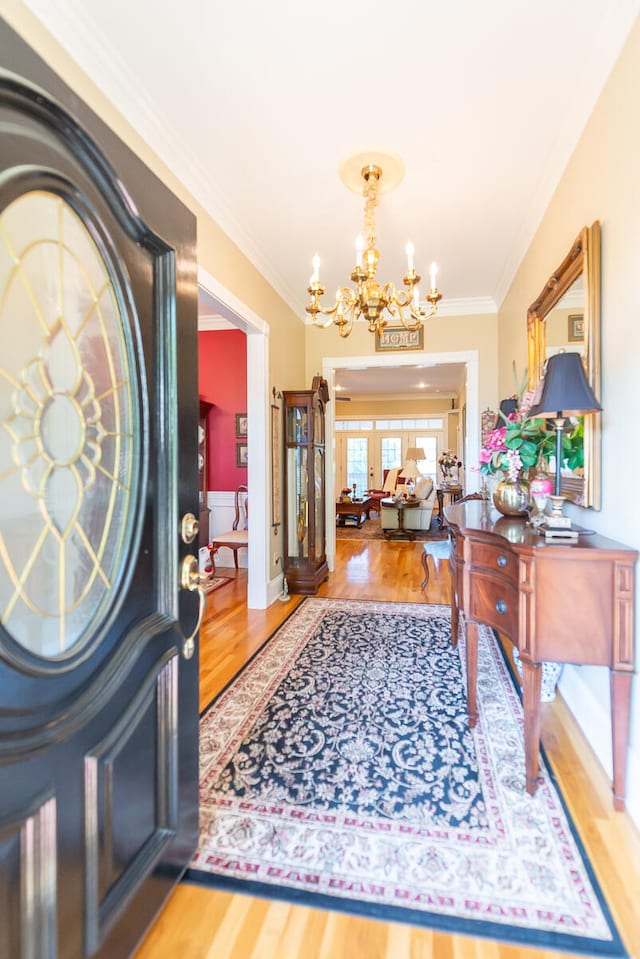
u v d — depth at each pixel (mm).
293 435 4113
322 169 2383
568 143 2119
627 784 1499
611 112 1683
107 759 931
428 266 3611
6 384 769
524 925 1122
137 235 1061
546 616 1521
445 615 3482
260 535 3658
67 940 816
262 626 3260
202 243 2564
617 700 1477
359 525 8164
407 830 1424
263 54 1692
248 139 2154
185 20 1549
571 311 2109
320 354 4848
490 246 3277
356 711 2123
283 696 2262
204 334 5238
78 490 918
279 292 3967
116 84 1780
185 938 1097
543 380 1821
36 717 767
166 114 1992
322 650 2830
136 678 1038
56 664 818
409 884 1239
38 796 761
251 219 2883
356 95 1894
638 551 1472
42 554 829
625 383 1596
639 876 1256
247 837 1402
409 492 7746
